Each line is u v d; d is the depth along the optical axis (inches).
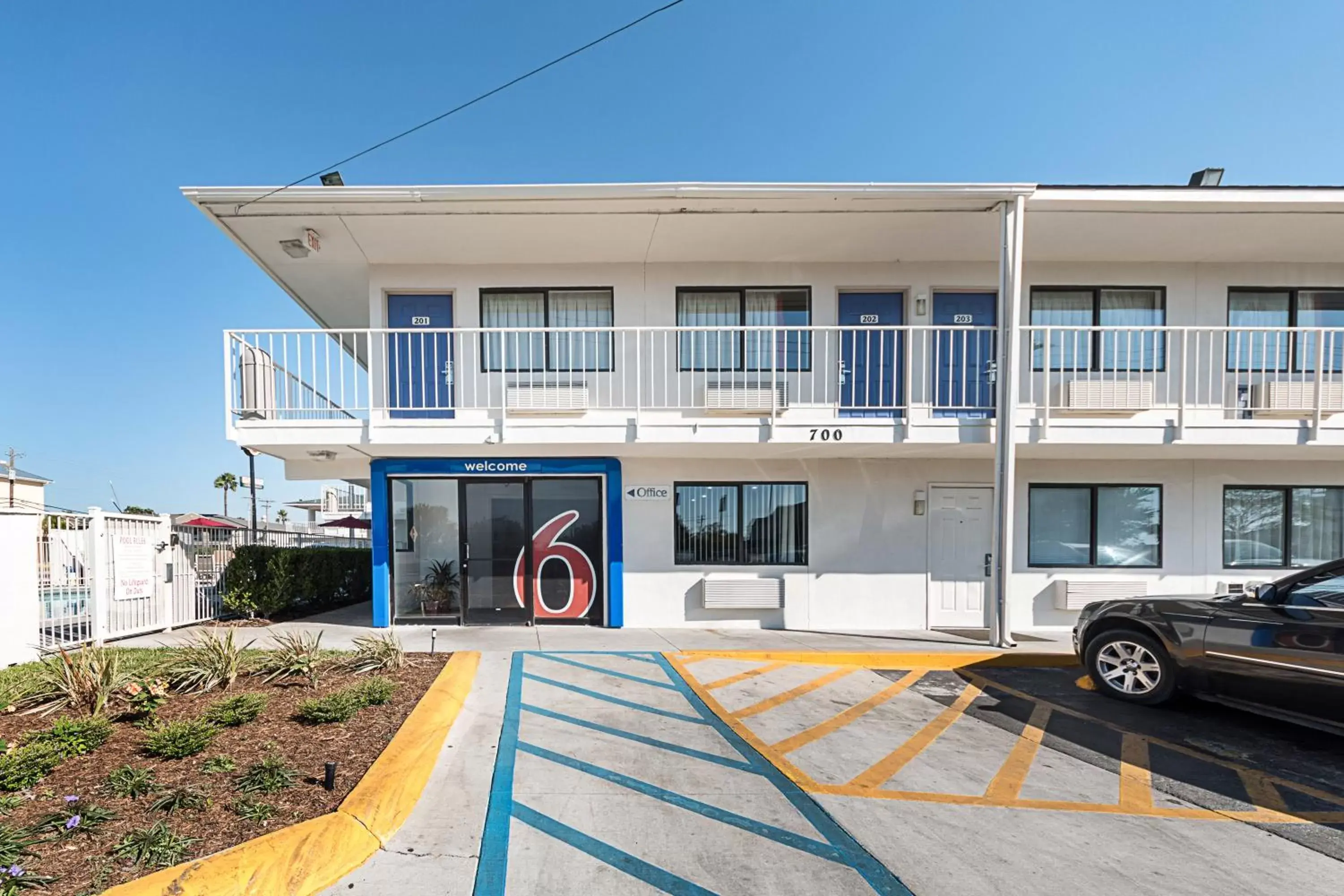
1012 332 310.7
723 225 327.3
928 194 300.2
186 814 124.9
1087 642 255.0
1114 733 206.7
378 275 371.6
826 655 293.3
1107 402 347.3
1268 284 380.2
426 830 135.3
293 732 169.5
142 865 107.8
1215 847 137.8
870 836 138.9
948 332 378.9
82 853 110.3
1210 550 377.7
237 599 373.1
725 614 368.5
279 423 324.8
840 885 120.0
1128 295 383.9
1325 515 381.1
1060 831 142.9
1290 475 379.2
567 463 366.9
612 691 238.1
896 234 339.3
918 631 364.8
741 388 368.2
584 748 183.2
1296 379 376.8
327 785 138.1
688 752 182.7
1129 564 379.9
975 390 378.6
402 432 329.7
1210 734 207.2
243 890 107.5
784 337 375.2
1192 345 378.9
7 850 106.5
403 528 368.2
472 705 216.1
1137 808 155.1
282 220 317.1
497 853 127.3
